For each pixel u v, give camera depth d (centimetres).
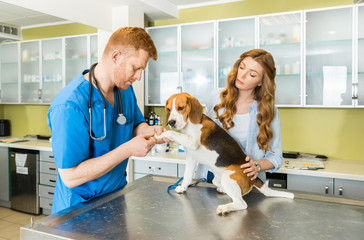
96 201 114
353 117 290
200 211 105
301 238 84
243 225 93
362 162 280
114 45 110
